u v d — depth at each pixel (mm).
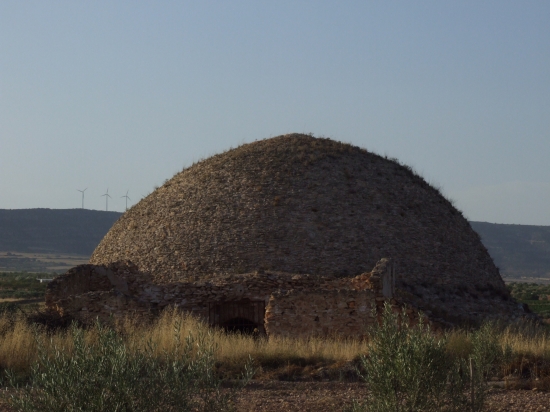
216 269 35000
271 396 16125
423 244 37500
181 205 39219
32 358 18422
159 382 10195
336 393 16500
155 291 30750
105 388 9578
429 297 34688
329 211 37031
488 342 18750
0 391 13820
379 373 11367
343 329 26422
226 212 37438
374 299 26500
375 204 38094
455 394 12406
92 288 33969
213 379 10906
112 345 10039
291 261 34844
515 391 17219
